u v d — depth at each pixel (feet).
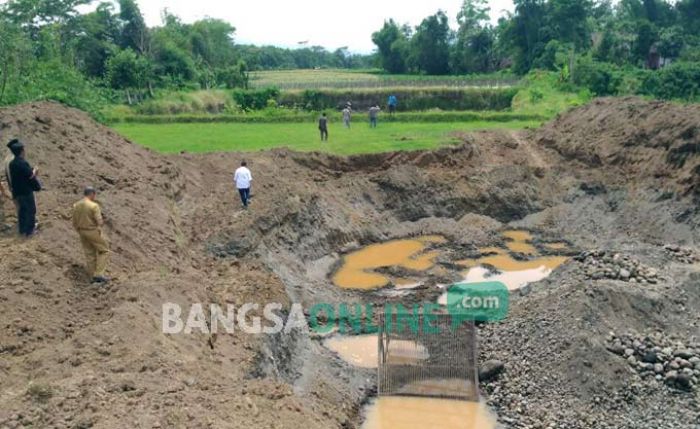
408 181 88.33
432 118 125.70
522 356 48.52
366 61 398.42
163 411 27.84
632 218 81.87
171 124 120.06
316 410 39.63
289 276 62.69
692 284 56.75
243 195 67.72
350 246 77.51
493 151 99.60
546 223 87.81
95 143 64.08
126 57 149.59
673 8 222.28
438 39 240.53
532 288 60.95
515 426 41.96
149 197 59.67
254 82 208.03
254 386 34.55
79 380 29.99
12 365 32.19
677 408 42.42
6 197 47.47
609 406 42.73
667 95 144.05
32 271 39.88
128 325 35.78
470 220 87.30
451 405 44.57
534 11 205.36
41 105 64.69
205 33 228.63
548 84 167.02
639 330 49.88
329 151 89.97
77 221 40.93
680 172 80.89
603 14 249.55
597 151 93.61
